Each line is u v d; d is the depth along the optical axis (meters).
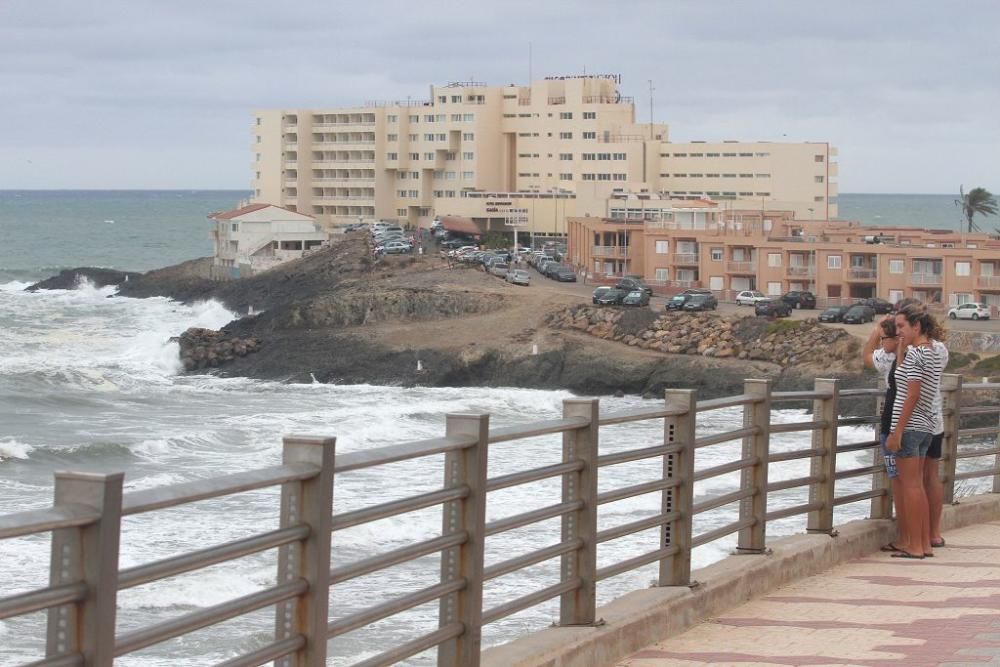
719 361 90.69
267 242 159.25
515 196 176.25
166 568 5.11
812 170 178.25
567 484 8.42
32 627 23.69
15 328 121.44
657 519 9.45
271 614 25.19
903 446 12.66
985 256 103.94
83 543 4.75
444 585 6.98
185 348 102.94
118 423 67.62
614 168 181.88
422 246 158.38
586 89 185.50
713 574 10.27
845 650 8.93
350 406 79.56
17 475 50.03
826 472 12.36
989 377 82.50
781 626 9.71
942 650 8.87
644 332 96.06
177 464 54.31
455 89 188.25
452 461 7.11
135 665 21.91
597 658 8.34
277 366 99.69
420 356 98.00
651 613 9.09
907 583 11.39
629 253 132.50
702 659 8.71
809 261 115.88
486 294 106.94
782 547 11.58
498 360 96.25
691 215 134.50
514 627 23.45
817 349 88.44
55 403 76.00
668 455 9.72
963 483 34.28
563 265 134.75
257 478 5.54
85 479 4.73
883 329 12.89
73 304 149.62
